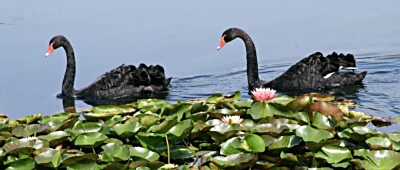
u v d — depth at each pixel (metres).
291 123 9.73
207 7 23.03
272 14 21.95
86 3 23.98
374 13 21.81
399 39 19.41
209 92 16.42
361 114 11.02
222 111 10.42
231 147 8.77
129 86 16.45
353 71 17.77
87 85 17.22
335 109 10.36
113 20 21.70
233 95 12.48
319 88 15.97
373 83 16.31
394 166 7.98
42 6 23.67
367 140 8.64
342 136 8.92
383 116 12.62
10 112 14.80
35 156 8.61
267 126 9.18
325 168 8.10
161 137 9.16
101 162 8.70
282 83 16.28
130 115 11.53
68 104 15.73
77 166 8.30
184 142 9.62
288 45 19.58
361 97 14.74
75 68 16.64
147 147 9.24
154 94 16.39
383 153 8.21
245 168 8.43
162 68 16.70
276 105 10.24
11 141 9.23
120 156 8.66
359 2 23.23
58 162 8.50
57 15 22.38
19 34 20.50
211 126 9.55
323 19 21.38
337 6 22.84
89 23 21.38
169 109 10.60
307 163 8.55
